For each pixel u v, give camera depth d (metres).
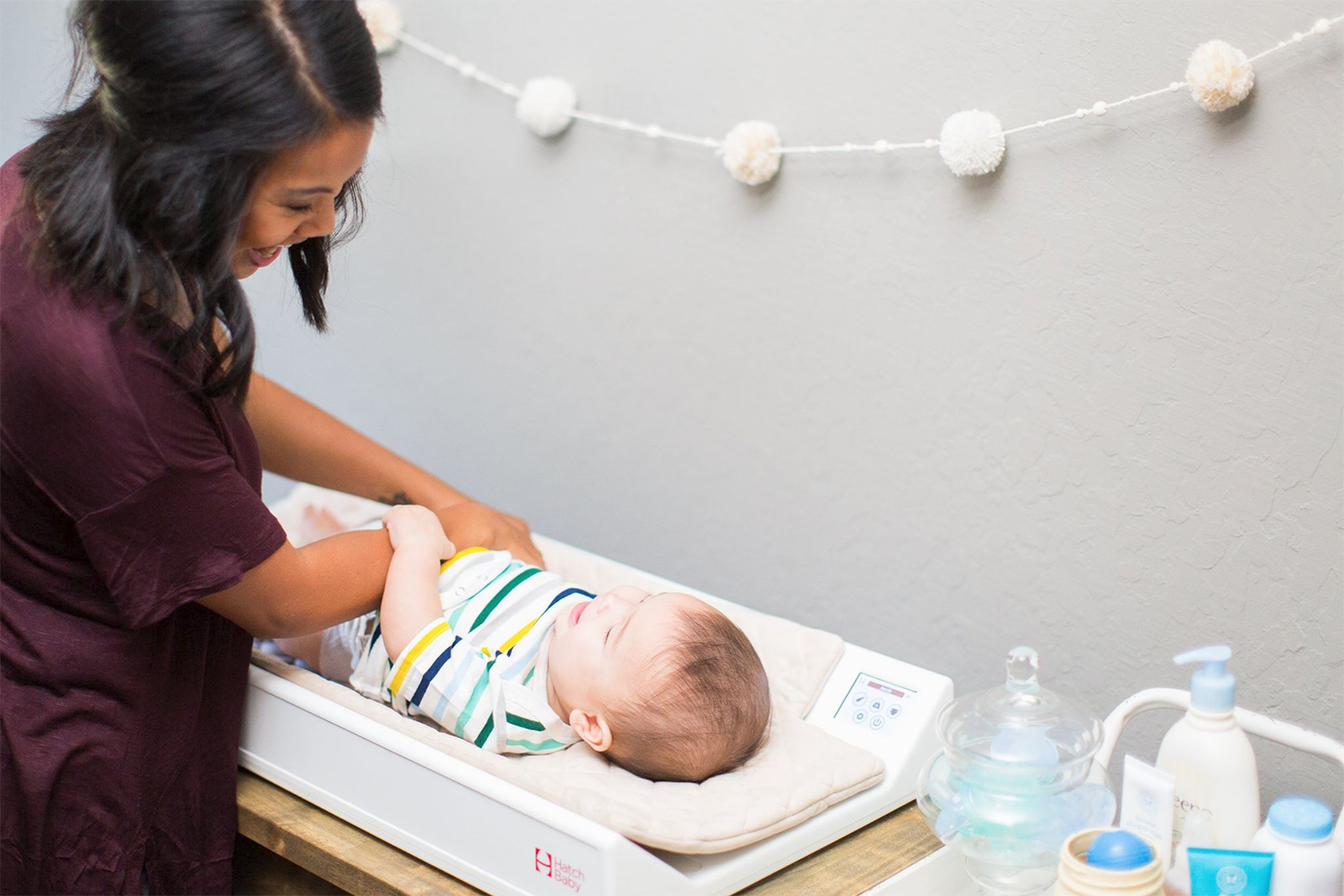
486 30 1.73
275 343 2.10
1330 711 1.16
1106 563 1.29
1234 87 1.10
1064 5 1.23
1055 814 0.89
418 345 1.92
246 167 0.86
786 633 1.22
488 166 1.77
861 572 1.51
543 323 1.77
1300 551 1.16
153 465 0.91
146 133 0.86
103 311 0.90
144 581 0.95
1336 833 0.87
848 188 1.43
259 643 1.39
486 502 1.90
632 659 1.04
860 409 1.47
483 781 0.96
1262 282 1.15
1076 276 1.27
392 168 1.88
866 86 1.40
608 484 1.75
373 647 1.18
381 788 1.04
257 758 1.15
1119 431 1.26
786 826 0.97
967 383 1.37
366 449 1.39
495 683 1.07
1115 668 1.31
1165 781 0.85
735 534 1.63
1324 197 1.10
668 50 1.56
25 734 1.02
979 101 1.31
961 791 0.91
